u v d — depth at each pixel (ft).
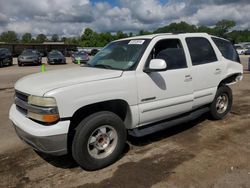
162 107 13.73
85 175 11.49
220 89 17.92
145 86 12.80
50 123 10.39
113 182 10.86
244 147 13.98
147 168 11.91
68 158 13.12
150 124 14.02
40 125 10.58
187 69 14.85
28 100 10.95
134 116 12.66
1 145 14.83
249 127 17.12
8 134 16.56
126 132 12.63
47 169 12.10
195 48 15.87
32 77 12.74
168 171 11.59
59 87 10.53
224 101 18.71
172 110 14.37
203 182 10.67
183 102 14.80
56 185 10.78
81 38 286.05
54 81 11.24
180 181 10.78
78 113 11.57
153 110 13.37
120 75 12.11
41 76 12.59
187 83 14.85
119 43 15.28
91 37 281.13
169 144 14.55
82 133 11.09
